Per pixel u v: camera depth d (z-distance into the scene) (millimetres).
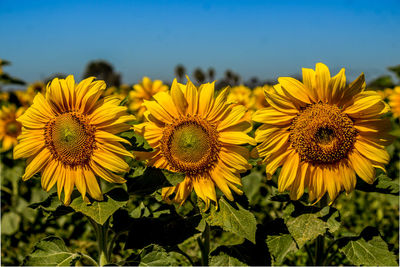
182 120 894
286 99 856
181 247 1320
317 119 845
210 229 1021
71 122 858
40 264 898
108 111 854
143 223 979
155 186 906
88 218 958
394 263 877
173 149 889
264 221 1432
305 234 859
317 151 856
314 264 1013
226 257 926
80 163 867
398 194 891
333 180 872
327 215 880
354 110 851
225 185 882
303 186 875
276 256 900
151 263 900
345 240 931
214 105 891
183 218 974
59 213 922
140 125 887
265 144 865
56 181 924
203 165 883
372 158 857
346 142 856
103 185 1350
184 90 905
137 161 963
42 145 885
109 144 859
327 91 851
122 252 1330
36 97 895
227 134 884
